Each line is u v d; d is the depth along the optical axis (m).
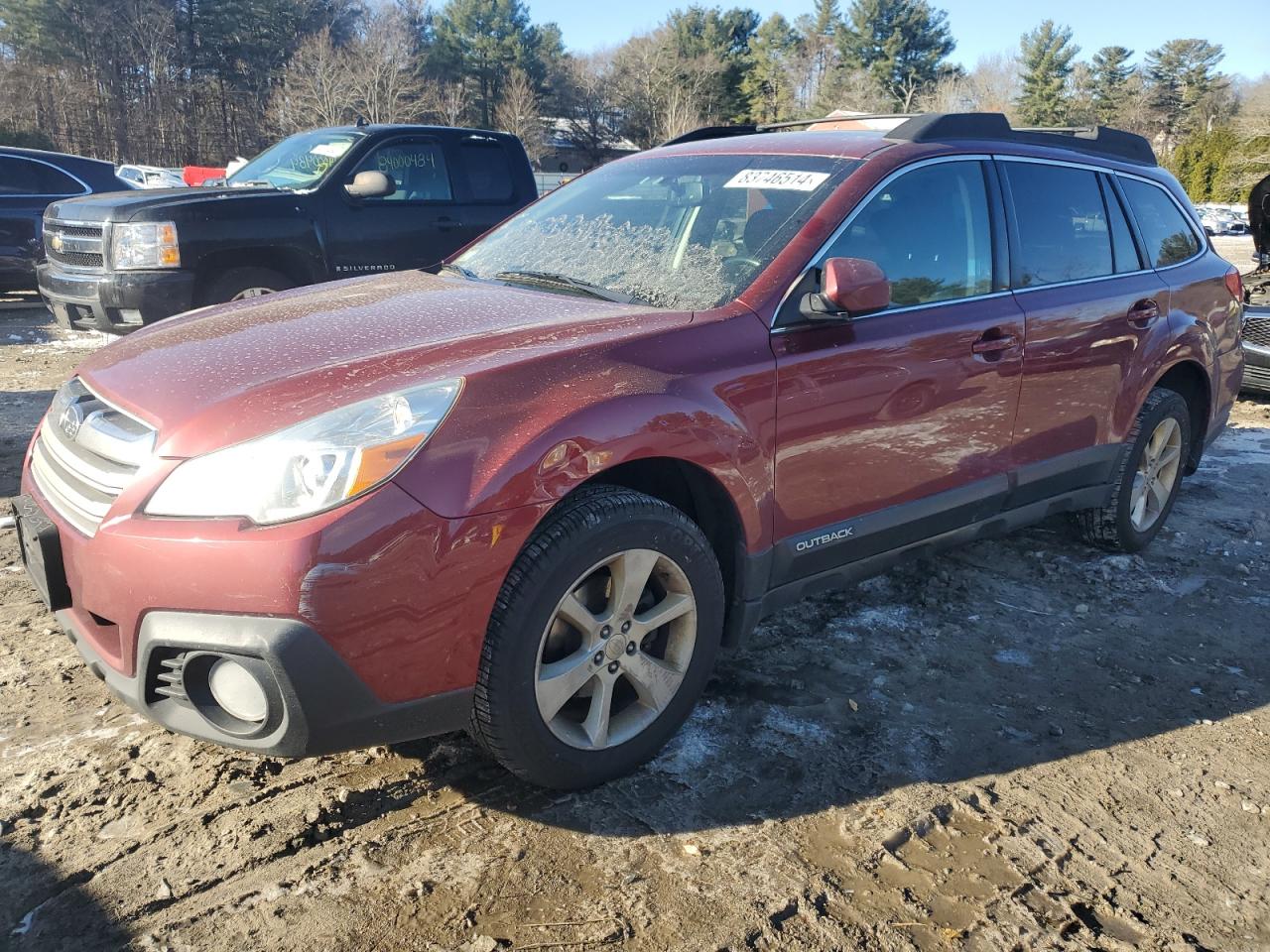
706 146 3.91
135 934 2.18
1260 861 2.58
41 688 3.16
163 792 2.66
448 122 59.78
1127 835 2.66
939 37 78.12
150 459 2.34
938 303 3.39
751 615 3.02
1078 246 4.02
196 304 6.77
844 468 3.12
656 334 2.76
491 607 2.38
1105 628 3.87
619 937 2.22
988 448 3.59
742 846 2.54
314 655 2.18
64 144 51.69
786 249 3.08
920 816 2.68
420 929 2.22
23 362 8.38
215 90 59.50
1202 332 4.55
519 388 2.47
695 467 2.77
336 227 7.23
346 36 64.75
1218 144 45.25
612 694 2.80
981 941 2.26
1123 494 4.34
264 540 2.16
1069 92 79.06
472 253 3.98
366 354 2.63
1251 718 3.26
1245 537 4.86
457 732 3.00
